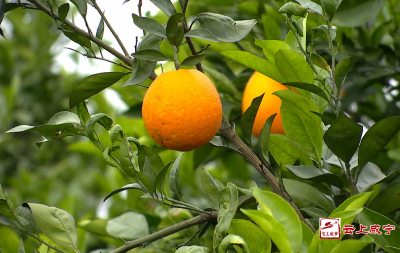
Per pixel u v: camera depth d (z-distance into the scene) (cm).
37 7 150
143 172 151
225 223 142
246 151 152
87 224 180
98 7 151
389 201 152
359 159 150
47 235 152
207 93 145
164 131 145
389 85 193
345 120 144
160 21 200
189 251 141
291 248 137
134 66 147
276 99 159
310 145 158
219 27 146
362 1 171
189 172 207
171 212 181
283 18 188
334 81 150
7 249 187
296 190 154
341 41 189
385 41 189
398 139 198
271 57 157
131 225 179
